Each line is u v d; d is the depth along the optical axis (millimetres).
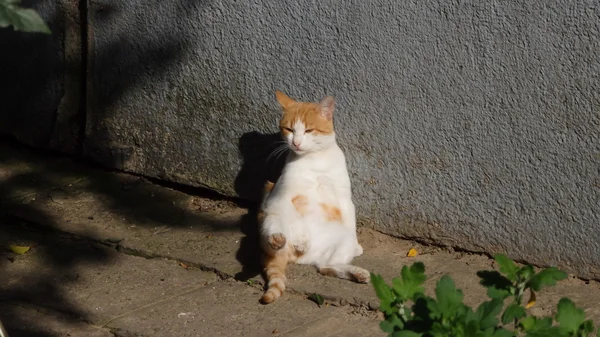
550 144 2617
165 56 3088
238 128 3021
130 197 3139
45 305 2633
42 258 2852
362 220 2895
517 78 2621
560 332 1932
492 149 2684
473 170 2719
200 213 3049
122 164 3230
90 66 3227
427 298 1992
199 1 3000
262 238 2662
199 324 2537
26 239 2957
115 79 3193
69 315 2594
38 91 3357
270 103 2953
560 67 2570
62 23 3264
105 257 2848
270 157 2982
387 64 2764
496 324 1965
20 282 2738
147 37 3107
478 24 2637
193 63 3045
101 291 2689
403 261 2764
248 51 2953
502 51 2625
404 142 2789
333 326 2512
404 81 2752
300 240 2711
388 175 2832
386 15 2738
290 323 2527
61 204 3100
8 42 3381
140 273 2766
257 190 3031
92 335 2518
